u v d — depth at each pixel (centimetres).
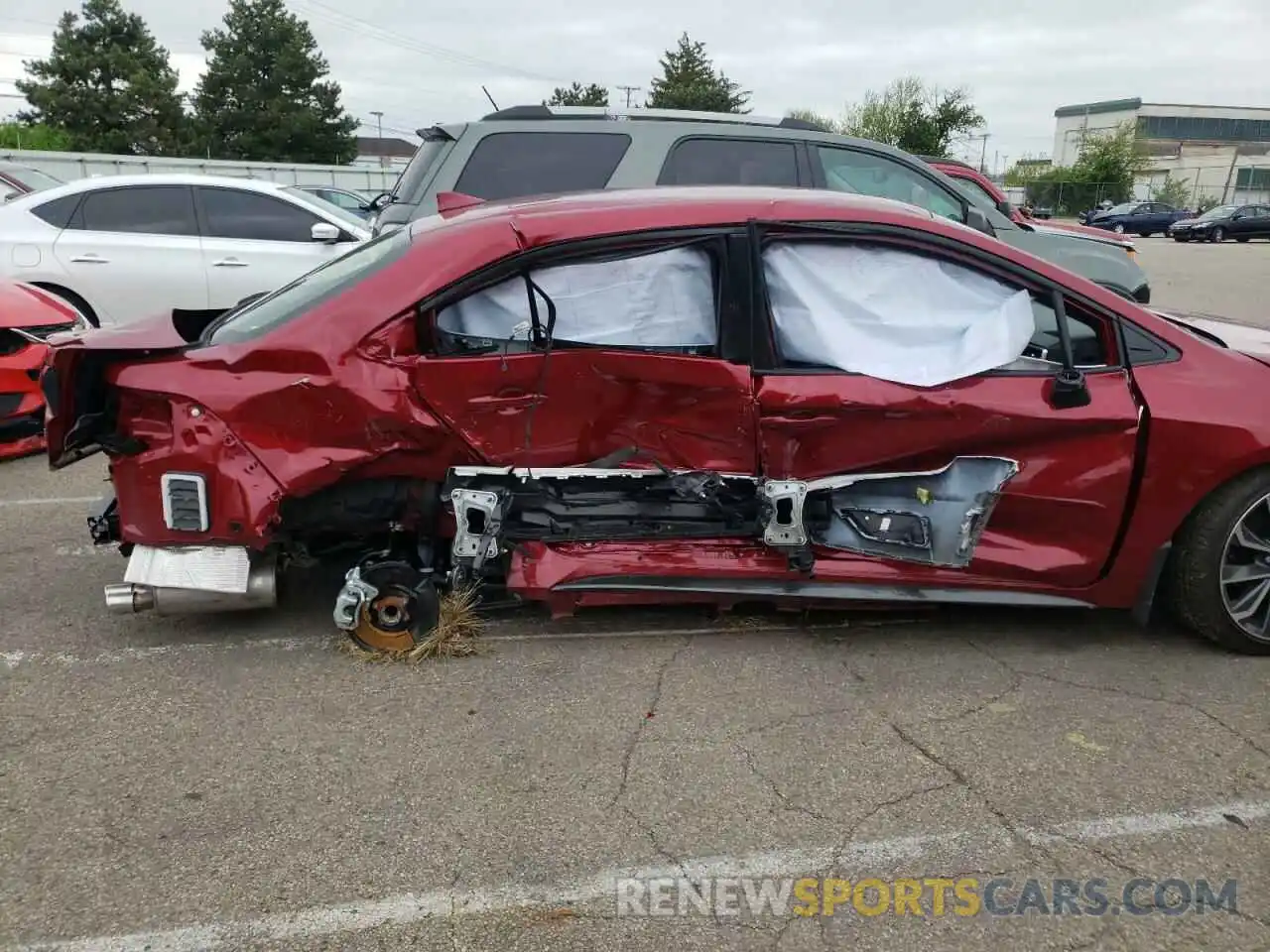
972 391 347
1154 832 265
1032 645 375
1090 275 742
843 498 362
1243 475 350
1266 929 231
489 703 328
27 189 1223
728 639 378
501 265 341
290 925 229
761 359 350
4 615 395
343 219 871
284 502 346
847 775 288
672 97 6266
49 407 321
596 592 358
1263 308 1388
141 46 5262
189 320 415
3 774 285
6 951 219
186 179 831
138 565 340
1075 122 10294
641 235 346
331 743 304
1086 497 352
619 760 295
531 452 351
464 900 237
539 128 626
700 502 363
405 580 356
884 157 666
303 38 5378
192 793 277
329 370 333
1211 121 9650
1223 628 362
